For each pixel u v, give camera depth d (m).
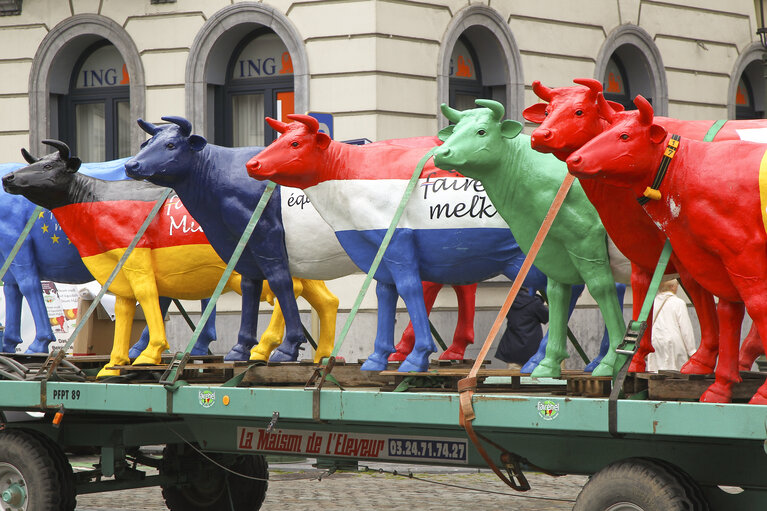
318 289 11.12
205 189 10.04
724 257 6.79
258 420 8.73
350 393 7.62
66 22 21.16
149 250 10.52
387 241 8.41
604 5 21.12
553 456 7.62
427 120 19.12
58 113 21.66
